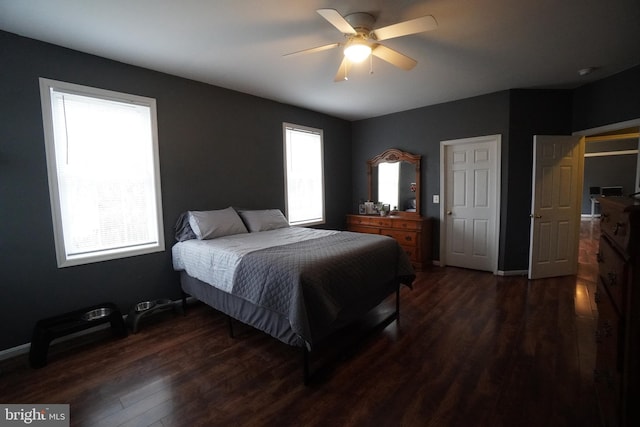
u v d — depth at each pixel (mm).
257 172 3951
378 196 5191
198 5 1924
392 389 1854
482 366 2062
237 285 2230
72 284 2564
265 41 2422
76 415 1676
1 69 2195
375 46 2160
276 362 2170
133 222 2926
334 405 1729
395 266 2801
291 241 2807
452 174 4418
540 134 3842
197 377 2004
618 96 3205
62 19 2057
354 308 2342
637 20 2166
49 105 2395
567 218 3900
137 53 2598
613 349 1212
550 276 3918
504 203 3953
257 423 1603
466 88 3707
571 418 1589
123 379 1989
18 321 2322
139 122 2928
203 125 3361
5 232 2248
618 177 9031
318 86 3523
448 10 2027
